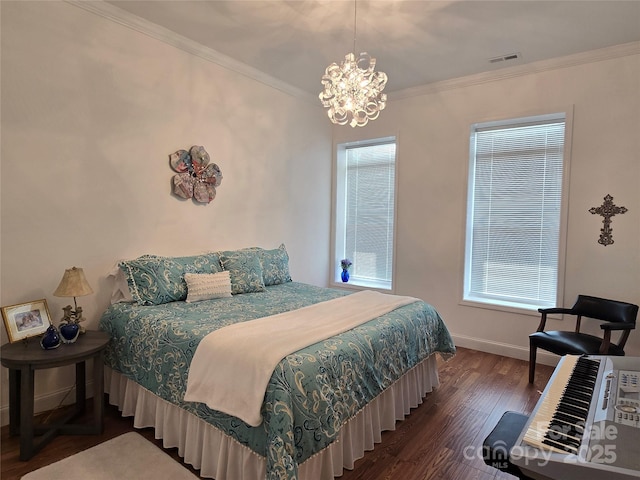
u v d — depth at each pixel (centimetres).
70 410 247
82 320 238
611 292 314
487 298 393
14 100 225
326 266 486
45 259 242
